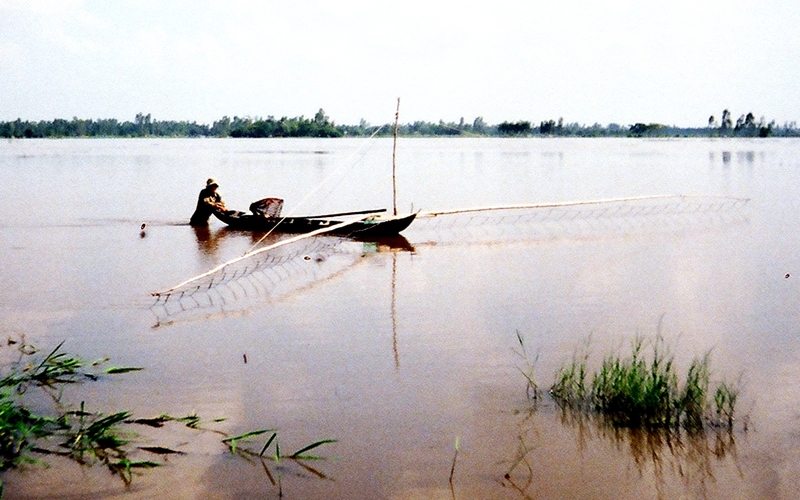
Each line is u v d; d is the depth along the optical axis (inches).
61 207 1175.0
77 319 500.4
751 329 461.7
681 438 309.6
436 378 380.5
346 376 384.2
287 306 533.3
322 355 418.9
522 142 7145.7
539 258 721.6
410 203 1248.8
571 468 285.7
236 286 601.3
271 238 855.7
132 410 343.6
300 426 324.2
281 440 310.8
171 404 349.7
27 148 4658.0
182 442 309.7
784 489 268.5
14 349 434.0
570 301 538.3
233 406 346.9
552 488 271.4
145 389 369.7
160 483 277.0
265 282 617.0
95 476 282.8
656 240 834.2
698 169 2116.1
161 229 928.3
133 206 1197.1
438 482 275.6
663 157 2987.2
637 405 326.6
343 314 507.8
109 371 392.8
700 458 292.2
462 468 285.9
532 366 396.8
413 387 368.2
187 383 377.4
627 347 428.5
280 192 1457.9
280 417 333.4
